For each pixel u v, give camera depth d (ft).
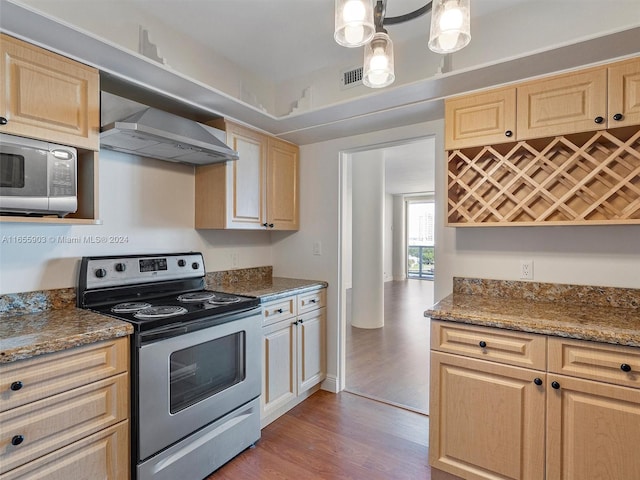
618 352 4.48
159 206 7.55
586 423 4.67
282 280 9.72
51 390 4.22
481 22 6.63
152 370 5.16
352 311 16.08
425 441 7.13
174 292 7.34
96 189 5.52
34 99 4.78
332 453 6.73
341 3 3.42
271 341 7.64
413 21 6.71
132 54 5.17
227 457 6.38
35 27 4.49
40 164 4.85
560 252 6.49
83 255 6.31
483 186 6.87
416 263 34.22
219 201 7.81
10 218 4.64
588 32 5.77
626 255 5.97
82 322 5.05
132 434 5.04
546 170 6.33
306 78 8.68
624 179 5.45
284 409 8.23
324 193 9.57
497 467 5.28
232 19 6.55
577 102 5.55
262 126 8.35
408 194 32.71
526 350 5.06
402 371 10.70
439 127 7.81
